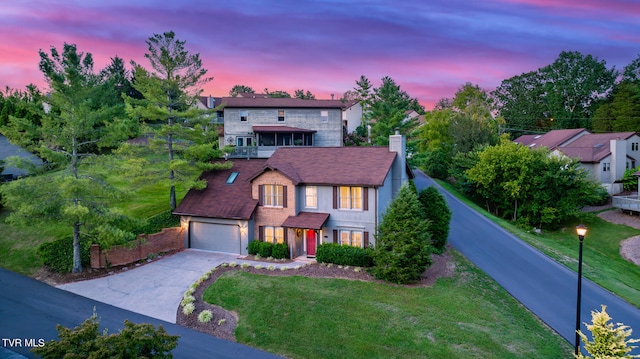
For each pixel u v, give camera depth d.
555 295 21.62
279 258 25.42
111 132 23.73
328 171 26.30
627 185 45.78
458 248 28.08
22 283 22.06
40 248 25.14
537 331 17.45
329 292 19.72
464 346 15.45
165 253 27.25
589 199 38.28
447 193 45.25
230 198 28.27
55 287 21.52
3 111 50.16
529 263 26.16
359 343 15.59
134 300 19.84
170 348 11.44
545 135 62.81
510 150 39.81
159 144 30.38
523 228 38.19
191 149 29.70
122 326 17.09
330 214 25.66
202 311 18.33
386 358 14.74
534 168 38.66
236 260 25.48
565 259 27.66
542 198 37.78
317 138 48.84
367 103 82.19
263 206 27.02
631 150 51.72
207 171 31.75
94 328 11.36
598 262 29.20
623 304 21.06
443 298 19.30
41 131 22.27
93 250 23.91
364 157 26.91
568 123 81.31
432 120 58.84
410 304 18.52
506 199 40.09
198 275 22.92
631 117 67.75
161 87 30.53
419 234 21.47
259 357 14.87
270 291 19.89
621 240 34.25
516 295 21.20
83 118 22.78
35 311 18.52
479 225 34.31
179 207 28.80
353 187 25.16
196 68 30.94
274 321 17.27
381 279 21.42
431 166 53.62
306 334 16.27
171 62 29.80
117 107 28.12
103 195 23.11
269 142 47.03
